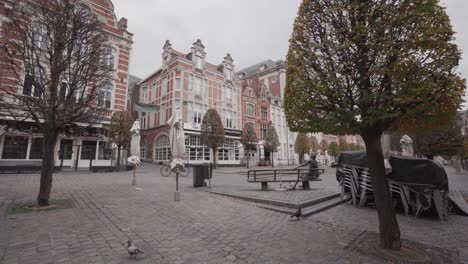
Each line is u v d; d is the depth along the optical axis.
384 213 3.86
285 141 42.56
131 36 21.34
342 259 3.41
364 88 3.63
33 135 15.45
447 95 3.26
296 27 4.53
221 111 31.08
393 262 3.36
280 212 6.18
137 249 3.30
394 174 6.63
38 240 3.87
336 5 3.88
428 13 3.19
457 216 6.26
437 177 5.96
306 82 4.14
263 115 38.94
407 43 3.31
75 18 6.56
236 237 4.28
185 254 3.51
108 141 18.03
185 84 27.34
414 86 3.28
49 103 6.09
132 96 36.00
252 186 10.64
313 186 10.90
